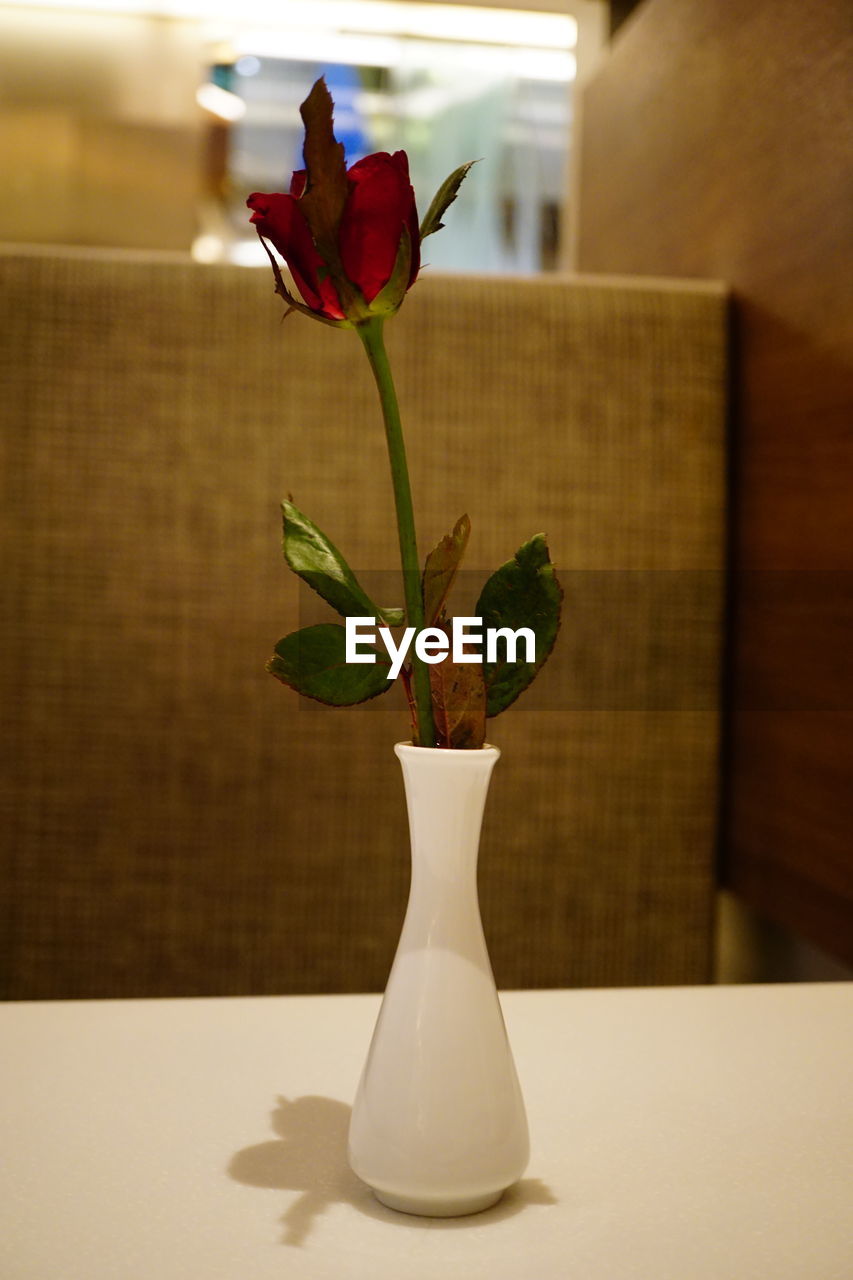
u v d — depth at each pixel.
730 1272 0.42
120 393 1.02
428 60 2.19
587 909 1.07
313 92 0.39
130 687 1.03
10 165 2.17
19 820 1.02
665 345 1.07
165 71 2.17
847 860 0.89
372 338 0.42
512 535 1.05
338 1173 0.48
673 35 1.22
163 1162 0.49
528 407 1.05
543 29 2.13
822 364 0.93
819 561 0.94
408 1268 0.41
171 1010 0.66
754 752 1.05
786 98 0.98
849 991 0.71
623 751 1.07
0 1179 0.47
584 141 1.53
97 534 1.02
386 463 1.04
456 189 0.42
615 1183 0.47
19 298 1.01
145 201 2.21
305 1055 0.60
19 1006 0.66
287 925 1.05
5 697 1.02
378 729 1.05
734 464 1.09
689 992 0.71
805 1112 0.54
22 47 2.13
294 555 0.44
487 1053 0.44
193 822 1.04
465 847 0.44
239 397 1.03
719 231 1.12
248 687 1.04
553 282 1.07
